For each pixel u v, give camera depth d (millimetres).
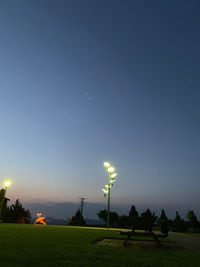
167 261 5281
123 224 39719
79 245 7461
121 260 5164
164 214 40594
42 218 35281
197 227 34688
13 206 52594
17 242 7512
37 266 4246
